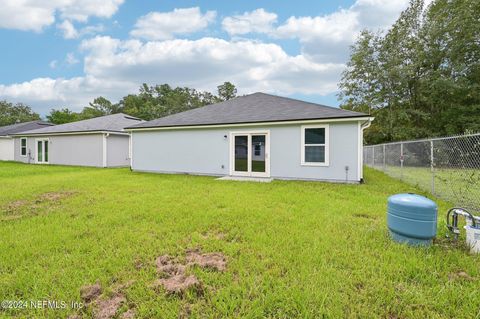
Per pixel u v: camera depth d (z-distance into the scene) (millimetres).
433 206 3178
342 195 6621
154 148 12758
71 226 4141
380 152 14586
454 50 18094
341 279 2492
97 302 2203
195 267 2777
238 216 4680
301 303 2125
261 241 3459
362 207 5312
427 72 19969
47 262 2898
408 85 20875
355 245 3293
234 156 10883
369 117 8336
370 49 21781
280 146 9969
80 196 6500
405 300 2176
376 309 2078
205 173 11492
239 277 2557
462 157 6512
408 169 10750
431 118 19984
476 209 5230
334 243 3381
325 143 9164
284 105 11711
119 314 2064
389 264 2775
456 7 17922
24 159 20266
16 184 8484
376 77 21500
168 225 4168
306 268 2703
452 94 18438
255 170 10477
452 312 2053
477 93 17688
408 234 3256
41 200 6066
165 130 12391
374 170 14812
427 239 3191
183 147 11977
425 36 19828
